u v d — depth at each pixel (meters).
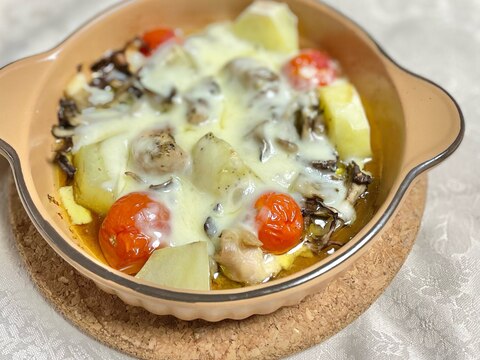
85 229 0.23
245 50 0.28
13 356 0.21
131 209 0.21
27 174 0.21
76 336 0.21
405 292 0.23
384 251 0.23
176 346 0.21
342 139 0.24
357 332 0.22
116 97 0.26
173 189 0.22
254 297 0.18
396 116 0.24
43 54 0.24
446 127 0.22
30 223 0.23
